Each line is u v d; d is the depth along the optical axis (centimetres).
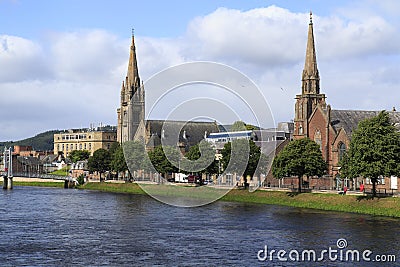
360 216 10425
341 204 11638
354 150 11356
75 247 7525
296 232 8556
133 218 10556
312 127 16812
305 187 15475
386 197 11119
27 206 13312
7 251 7288
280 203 12950
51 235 8519
